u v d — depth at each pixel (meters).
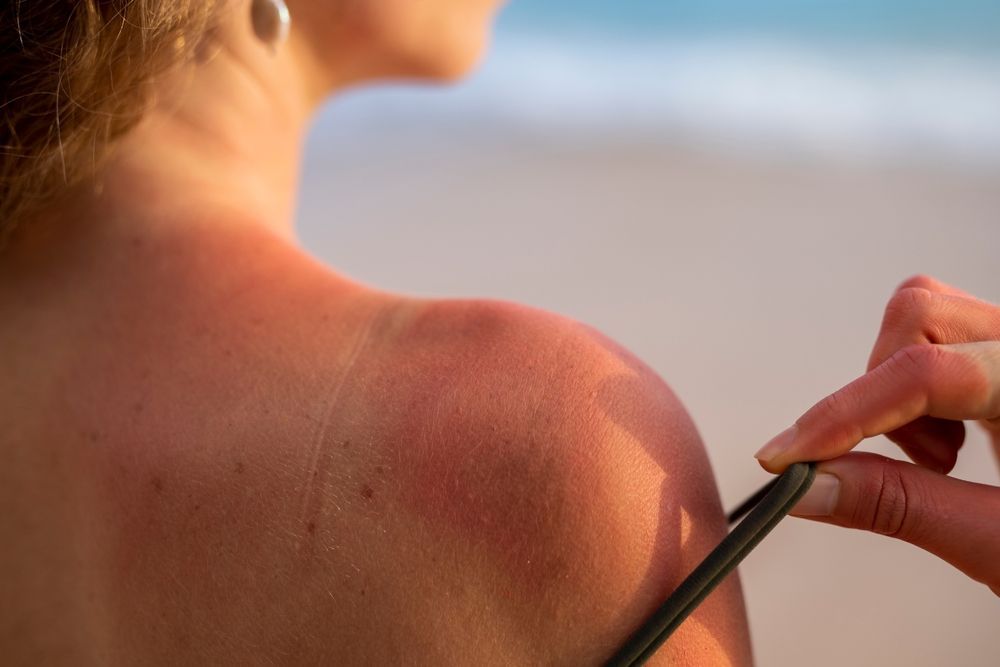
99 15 0.62
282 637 0.53
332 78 0.83
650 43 8.31
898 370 0.55
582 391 0.53
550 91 7.15
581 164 5.75
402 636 0.51
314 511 0.53
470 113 6.57
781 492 0.51
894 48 7.98
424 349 0.56
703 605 0.53
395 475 0.52
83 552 0.61
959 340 0.59
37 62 0.63
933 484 0.55
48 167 0.65
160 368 0.61
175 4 0.63
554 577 0.50
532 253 4.47
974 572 0.55
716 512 0.54
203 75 0.71
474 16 0.88
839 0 8.81
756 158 5.90
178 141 0.71
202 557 0.56
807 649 2.30
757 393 3.32
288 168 0.82
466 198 5.12
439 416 0.53
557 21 8.72
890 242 4.61
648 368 0.58
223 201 0.69
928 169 5.66
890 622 2.36
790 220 4.91
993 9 8.48
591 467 0.51
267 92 0.76
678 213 4.99
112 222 0.68
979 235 4.67
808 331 3.75
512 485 0.51
